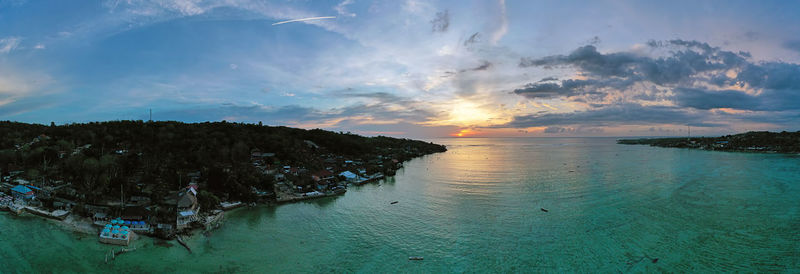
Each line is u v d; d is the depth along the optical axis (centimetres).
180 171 10094
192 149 13275
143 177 9525
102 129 15188
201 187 9219
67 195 7925
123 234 5806
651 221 7094
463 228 6788
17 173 9806
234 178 9506
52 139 13800
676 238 6150
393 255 5531
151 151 12794
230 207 8231
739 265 5081
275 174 11844
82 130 14838
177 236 6141
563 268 5059
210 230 6619
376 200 9294
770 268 4984
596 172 14525
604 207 8238
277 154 14838
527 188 10775
